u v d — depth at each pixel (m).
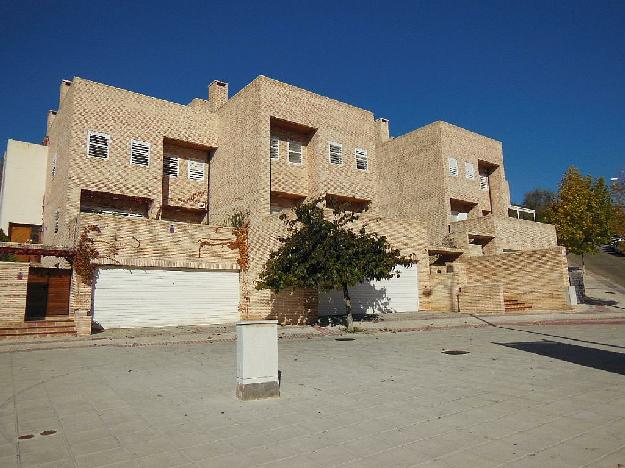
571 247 29.77
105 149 22.19
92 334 16.00
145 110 23.84
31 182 26.03
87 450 4.77
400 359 9.99
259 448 4.73
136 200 23.36
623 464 4.06
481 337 13.82
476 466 4.11
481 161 33.47
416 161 32.22
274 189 24.66
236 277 20.53
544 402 6.12
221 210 24.95
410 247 23.66
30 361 10.54
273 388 6.88
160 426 5.55
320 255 15.01
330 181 25.86
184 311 18.89
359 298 21.72
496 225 28.27
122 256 17.61
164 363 10.12
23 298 15.78
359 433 5.13
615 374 7.77
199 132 25.69
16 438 5.18
